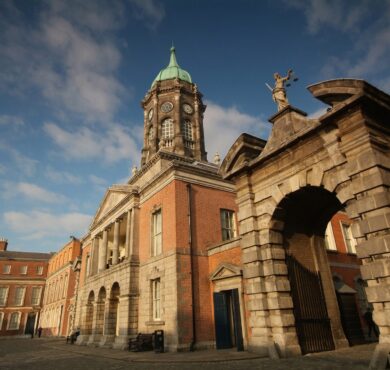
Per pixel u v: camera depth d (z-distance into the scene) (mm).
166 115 29812
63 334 39156
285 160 10211
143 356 12344
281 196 10180
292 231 11133
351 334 14734
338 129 8531
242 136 11641
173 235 15609
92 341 20984
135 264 18234
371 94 7871
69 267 42375
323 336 10133
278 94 11312
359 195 7824
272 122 11156
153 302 16516
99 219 24766
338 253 18531
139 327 16812
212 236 16797
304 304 10219
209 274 15617
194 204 16859
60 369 10000
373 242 7238
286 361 8391
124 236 25531
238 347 11875
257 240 10609
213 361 9445
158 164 21562
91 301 24250
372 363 6641
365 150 7844
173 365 9508
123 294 17906
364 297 18609
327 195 10523
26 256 59156
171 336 13953
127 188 21062
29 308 52844
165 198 17172
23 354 16500
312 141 9398
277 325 9469
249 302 10383
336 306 10945
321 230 11867
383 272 6949
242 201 11367
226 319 13742
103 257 23219
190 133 29922
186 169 17266
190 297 14609
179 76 32750
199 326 14352
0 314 50625
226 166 12125
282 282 9930
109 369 9484
